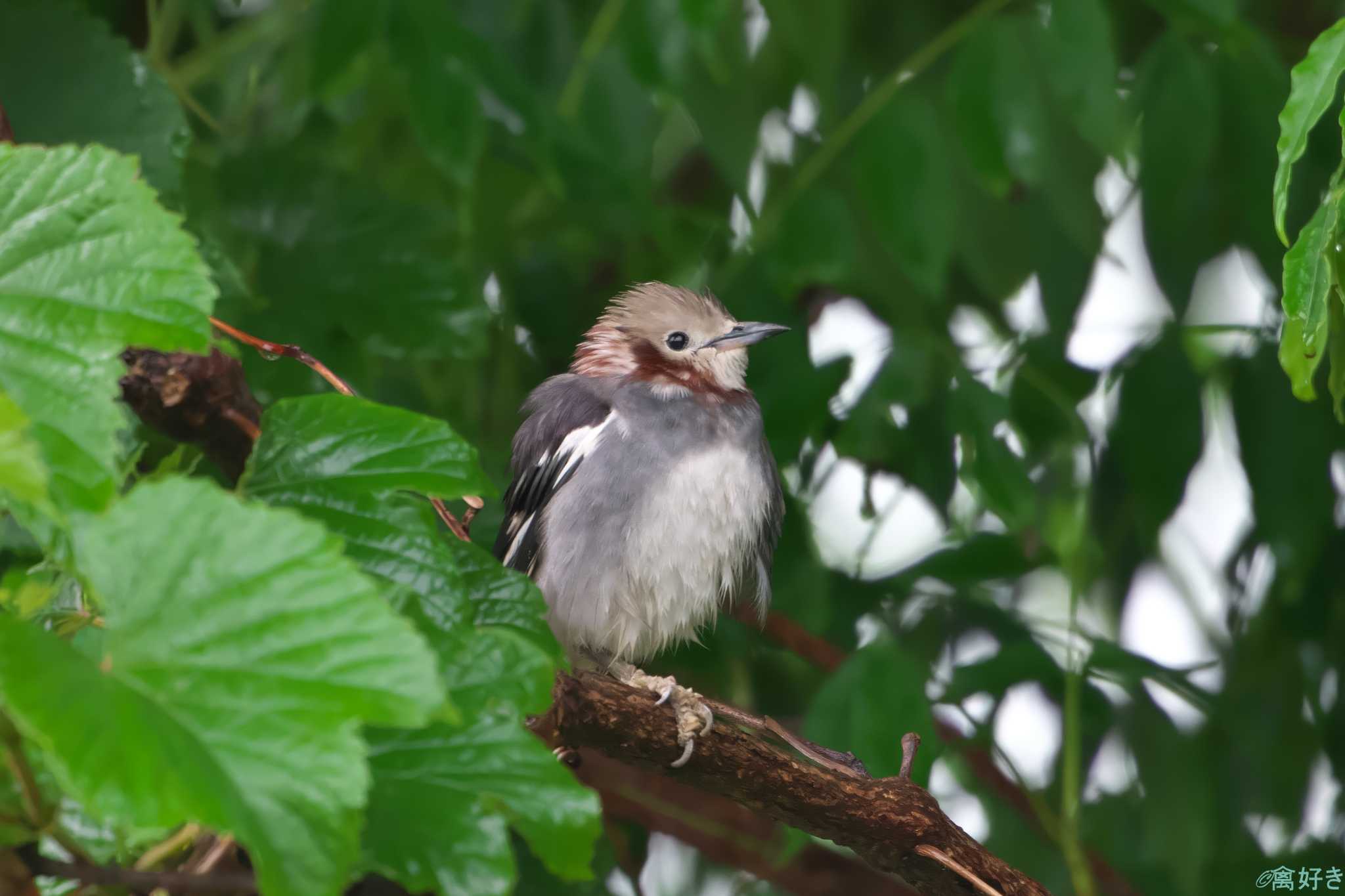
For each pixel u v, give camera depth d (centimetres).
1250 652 1122
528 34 952
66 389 334
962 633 1109
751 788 654
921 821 670
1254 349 1003
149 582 309
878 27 1100
